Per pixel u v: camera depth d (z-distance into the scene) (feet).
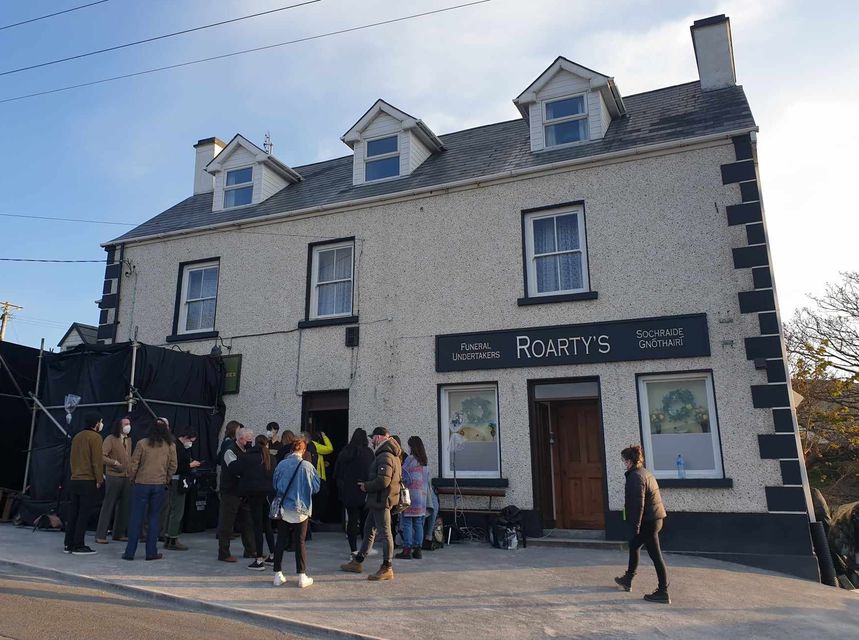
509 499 36.58
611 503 34.71
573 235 39.42
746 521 31.83
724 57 45.03
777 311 33.96
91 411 39.29
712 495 32.71
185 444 32.99
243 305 46.83
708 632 20.79
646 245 36.88
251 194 52.24
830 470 77.82
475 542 35.78
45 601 20.88
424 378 40.19
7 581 23.38
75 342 75.87
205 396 43.93
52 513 37.11
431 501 34.22
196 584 23.85
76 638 17.46
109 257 52.75
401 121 47.44
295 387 43.65
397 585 24.90
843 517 34.58
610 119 44.68
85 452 29.66
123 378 39.01
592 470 39.73
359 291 43.37
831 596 26.66
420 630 19.81
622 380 35.68
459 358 39.42
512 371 38.06
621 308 36.60
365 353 42.14
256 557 26.96
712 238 35.60
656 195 37.29
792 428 31.99
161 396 40.60
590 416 40.40
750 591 26.02
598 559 30.76
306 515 24.48
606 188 38.52
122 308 51.01
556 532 36.99
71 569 25.44
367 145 49.03
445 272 41.34
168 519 31.55
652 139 38.86
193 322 49.19
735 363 33.63
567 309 37.78
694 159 36.94
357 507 28.12
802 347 80.12
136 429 38.27
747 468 32.37
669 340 35.01
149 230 53.01
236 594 22.80
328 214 45.78
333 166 56.03
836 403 76.18
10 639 16.97
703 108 41.22
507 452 37.19
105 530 32.12
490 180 41.11
